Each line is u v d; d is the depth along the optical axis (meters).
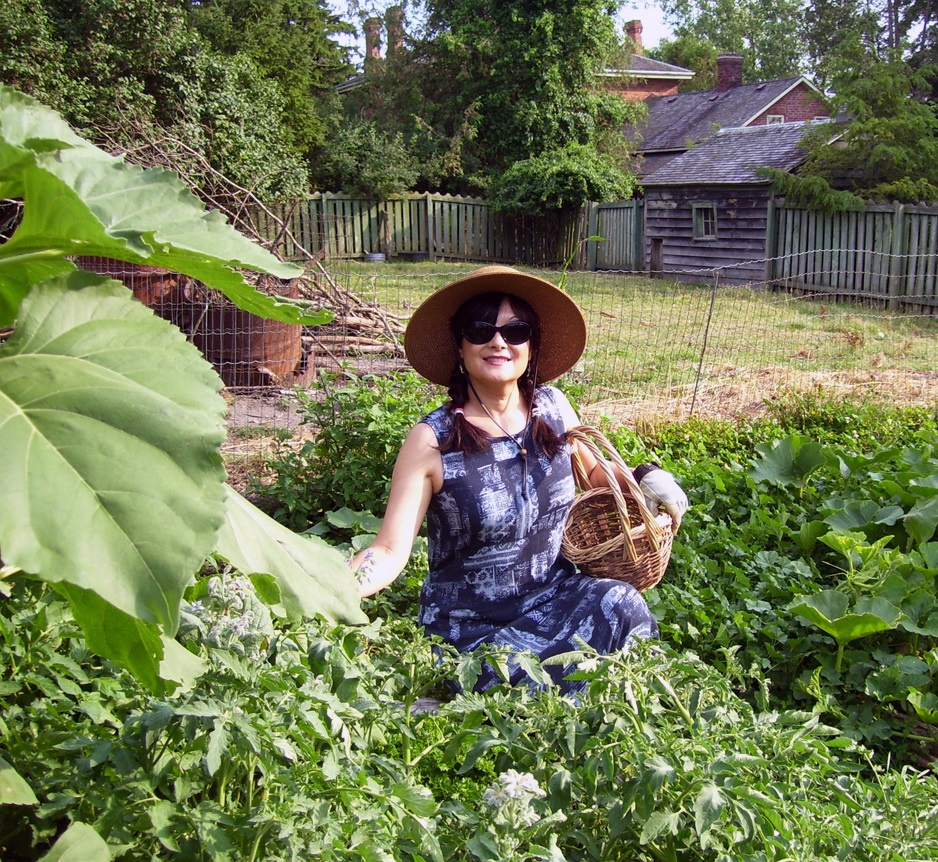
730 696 2.44
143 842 1.83
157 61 17.86
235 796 1.99
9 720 2.06
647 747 2.05
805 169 19.89
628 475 3.31
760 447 5.71
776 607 4.31
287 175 19.77
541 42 27.28
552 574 3.35
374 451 5.37
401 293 16.45
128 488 1.12
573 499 3.36
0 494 1.07
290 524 5.33
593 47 28.00
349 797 1.91
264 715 1.83
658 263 23.33
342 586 1.71
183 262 1.41
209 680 1.85
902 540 4.91
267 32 25.72
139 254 1.31
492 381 3.12
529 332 3.15
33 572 1.05
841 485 5.48
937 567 4.43
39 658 2.14
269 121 19.78
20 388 1.17
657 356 11.05
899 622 3.95
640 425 6.95
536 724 2.22
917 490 4.97
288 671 2.01
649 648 2.45
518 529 3.18
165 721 1.75
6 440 1.11
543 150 27.83
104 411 1.16
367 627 2.45
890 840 2.25
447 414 3.18
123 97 16.88
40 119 1.45
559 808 2.06
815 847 2.22
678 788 2.07
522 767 2.23
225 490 1.18
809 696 3.81
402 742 2.60
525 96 27.80
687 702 2.33
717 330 13.27
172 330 1.28
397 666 2.52
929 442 6.25
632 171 29.66
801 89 34.12
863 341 11.73
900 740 3.69
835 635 3.87
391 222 25.88
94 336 1.25
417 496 3.11
